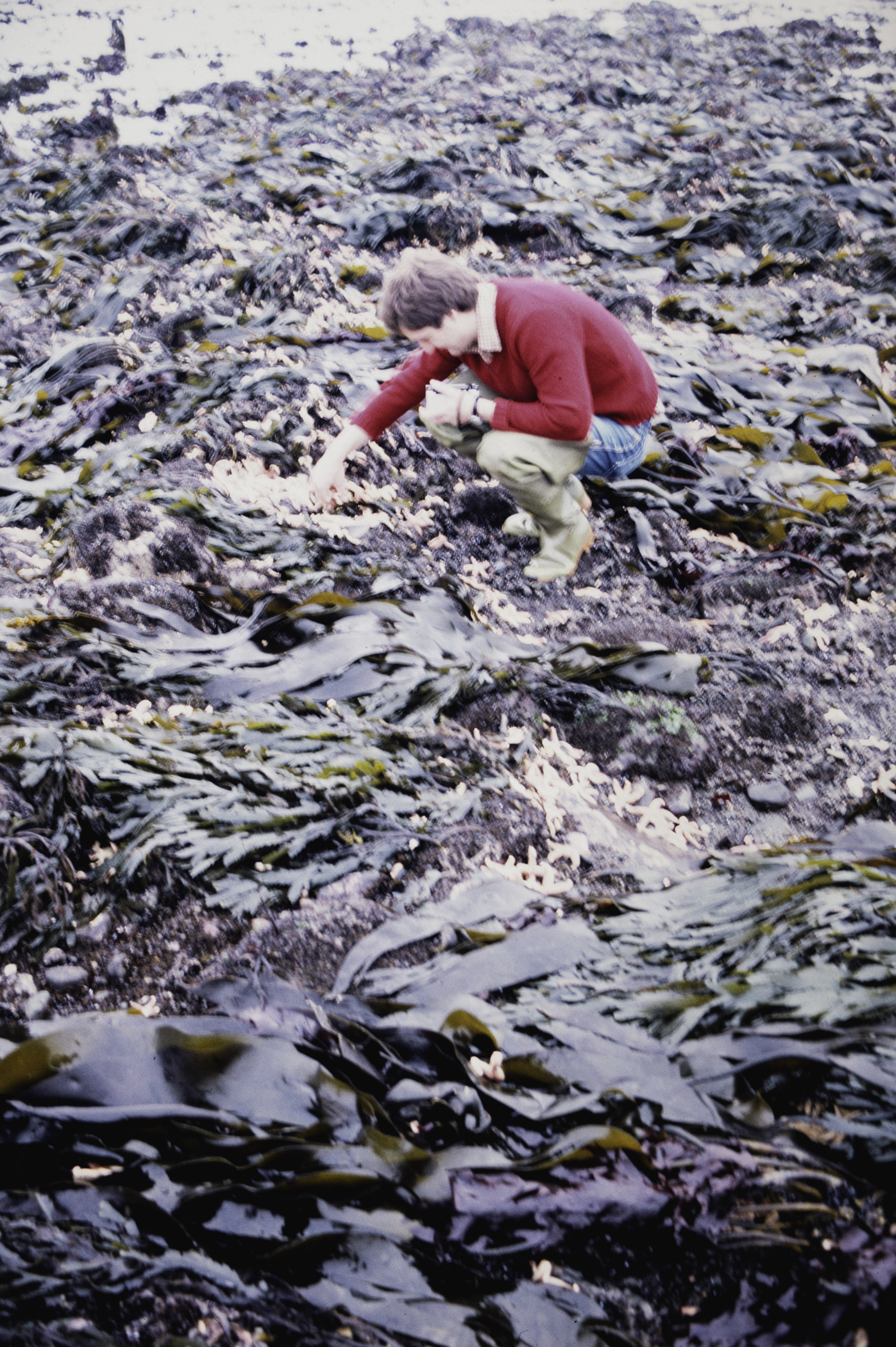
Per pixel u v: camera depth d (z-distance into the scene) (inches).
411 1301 58.0
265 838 87.4
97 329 181.0
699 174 288.7
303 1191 61.6
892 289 245.4
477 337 109.2
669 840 99.9
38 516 131.0
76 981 78.4
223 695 103.3
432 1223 62.0
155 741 93.1
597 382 120.4
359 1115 66.6
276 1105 66.9
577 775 103.9
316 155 279.4
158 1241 59.7
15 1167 63.7
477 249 235.0
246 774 91.4
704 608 133.6
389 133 312.2
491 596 128.8
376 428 124.0
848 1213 62.6
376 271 208.2
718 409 175.9
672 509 146.4
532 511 124.3
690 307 216.1
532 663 112.9
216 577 119.6
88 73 352.2
